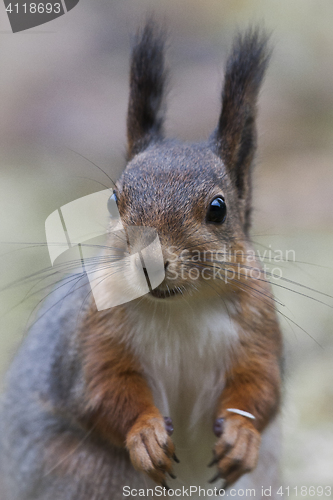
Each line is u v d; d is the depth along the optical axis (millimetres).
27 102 2543
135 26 1920
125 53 2664
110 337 1875
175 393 1885
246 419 1867
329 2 2658
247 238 1894
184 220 1855
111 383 1873
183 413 1889
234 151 1889
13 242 2055
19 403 1913
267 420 1875
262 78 1897
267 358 1878
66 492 1899
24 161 2387
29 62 2600
